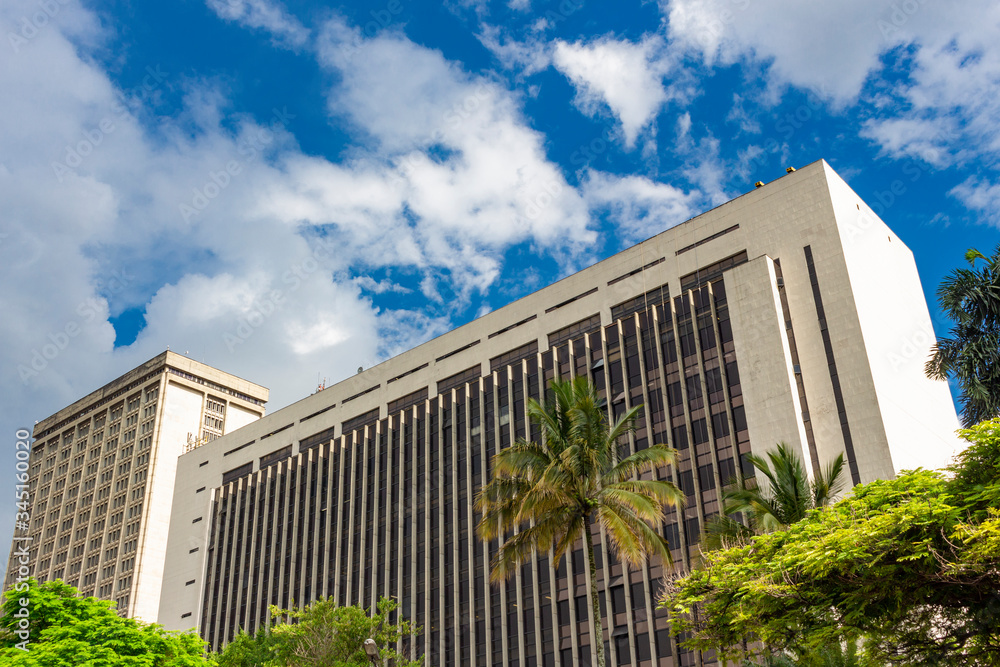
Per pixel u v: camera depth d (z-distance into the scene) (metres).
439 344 78.69
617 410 62.12
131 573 109.19
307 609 52.97
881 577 24.42
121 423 125.31
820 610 25.86
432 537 71.06
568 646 57.62
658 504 36.12
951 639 25.30
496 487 37.56
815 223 57.84
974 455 24.59
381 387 82.44
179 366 124.75
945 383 64.44
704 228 63.47
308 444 87.81
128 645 32.94
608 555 57.59
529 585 61.72
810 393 54.22
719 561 29.48
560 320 69.38
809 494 33.44
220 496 95.12
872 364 52.78
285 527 84.94
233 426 127.44
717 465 54.91
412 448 76.38
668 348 61.38
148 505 112.75
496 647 62.09
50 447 137.00
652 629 53.12
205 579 91.44
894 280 62.81
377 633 50.91
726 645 30.08
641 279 65.25
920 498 24.55
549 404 39.59
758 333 56.38
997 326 31.80
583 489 36.34
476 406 73.19
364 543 76.00
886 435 50.22
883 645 26.52
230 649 54.34
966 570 22.11
